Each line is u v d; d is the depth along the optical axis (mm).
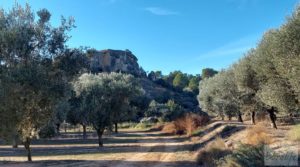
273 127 37656
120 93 53031
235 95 50406
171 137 64625
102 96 51906
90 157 36375
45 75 28906
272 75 25719
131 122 114812
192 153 35594
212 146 28031
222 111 58594
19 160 34875
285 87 24875
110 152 41406
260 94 30938
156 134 75938
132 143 55094
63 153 43438
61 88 30094
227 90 52000
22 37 27812
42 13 30344
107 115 51719
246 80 36094
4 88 25500
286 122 46375
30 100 29453
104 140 65188
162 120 103500
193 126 65625
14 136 29281
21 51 27969
